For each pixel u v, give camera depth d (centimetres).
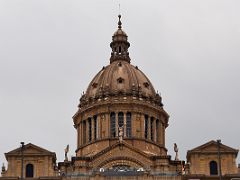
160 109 13775
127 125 13350
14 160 11788
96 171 11788
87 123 13638
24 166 11744
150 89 13988
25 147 11844
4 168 11781
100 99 13625
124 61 14662
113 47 14900
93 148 13262
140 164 12150
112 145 12269
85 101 13900
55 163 12156
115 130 13275
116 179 11694
